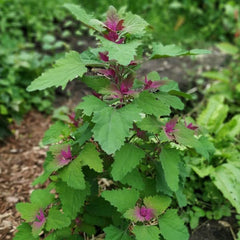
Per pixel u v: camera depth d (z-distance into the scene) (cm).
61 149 50
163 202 50
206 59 121
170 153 48
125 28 45
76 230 56
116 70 48
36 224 50
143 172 58
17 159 83
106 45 42
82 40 117
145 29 53
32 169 80
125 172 46
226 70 107
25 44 119
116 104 48
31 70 100
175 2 139
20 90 98
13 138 91
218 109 83
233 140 83
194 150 58
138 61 48
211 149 60
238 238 62
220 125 82
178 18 133
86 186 51
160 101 46
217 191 71
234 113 100
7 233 63
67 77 44
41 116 100
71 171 47
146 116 50
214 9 149
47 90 102
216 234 66
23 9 130
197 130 60
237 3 149
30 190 74
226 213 69
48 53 116
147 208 50
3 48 110
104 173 56
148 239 46
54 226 49
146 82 51
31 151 87
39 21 129
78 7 48
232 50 108
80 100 103
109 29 44
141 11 123
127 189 50
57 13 132
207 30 136
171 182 46
